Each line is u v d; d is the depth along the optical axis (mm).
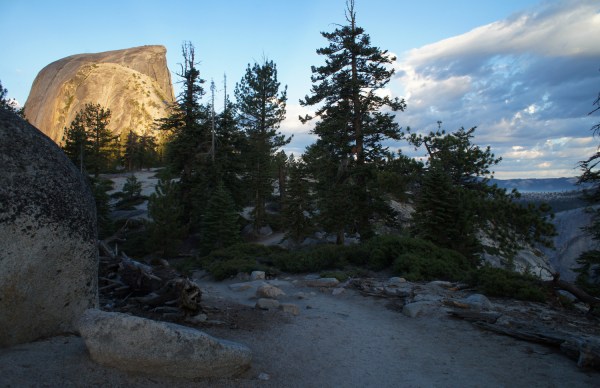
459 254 15891
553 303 9695
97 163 60656
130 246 30734
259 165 39344
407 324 8617
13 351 4137
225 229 28453
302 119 29312
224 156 37281
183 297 7492
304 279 14000
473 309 9023
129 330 4266
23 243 4383
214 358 4785
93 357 4207
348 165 27859
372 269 15320
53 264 4703
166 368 4438
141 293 8719
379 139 27984
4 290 4223
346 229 27234
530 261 27922
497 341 7188
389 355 6699
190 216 35250
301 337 7418
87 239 5219
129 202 46000
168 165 38531
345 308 10047
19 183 4457
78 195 5184
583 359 5828
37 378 3623
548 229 21000
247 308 9312
